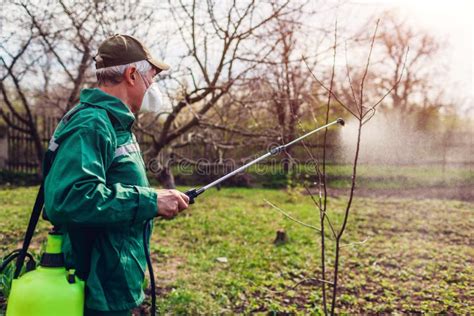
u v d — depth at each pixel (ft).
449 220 32.50
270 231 27.84
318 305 15.83
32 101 50.96
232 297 16.37
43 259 6.67
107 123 6.63
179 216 31.86
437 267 20.58
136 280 7.00
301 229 28.50
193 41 27.48
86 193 6.06
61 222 6.20
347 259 21.86
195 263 20.48
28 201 36.40
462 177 55.31
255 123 29.43
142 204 6.51
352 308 15.74
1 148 53.01
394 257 22.43
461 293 17.20
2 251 20.63
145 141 47.88
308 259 21.77
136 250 7.03
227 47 27.20
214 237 26.12
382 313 15.37
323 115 46.24
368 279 18.97
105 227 6.79
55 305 6.35
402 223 31.24
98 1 27.78
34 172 52.54
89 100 6.86
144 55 7.39
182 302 14.93
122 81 7.28
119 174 6.82
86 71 36.60
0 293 13.73
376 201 42.09
